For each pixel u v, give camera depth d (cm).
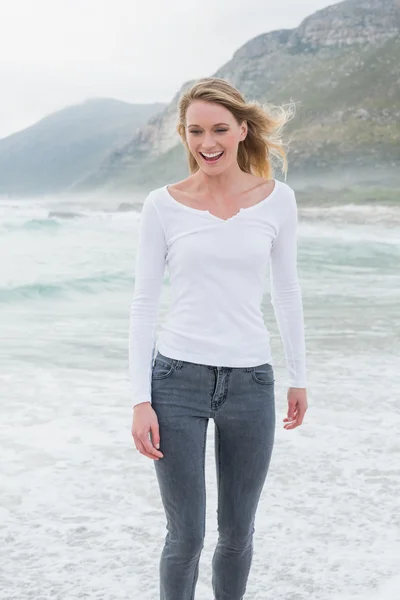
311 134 9388
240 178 239
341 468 408
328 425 480
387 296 1091
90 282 1209
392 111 9706
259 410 230
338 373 618
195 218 229
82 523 345
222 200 233
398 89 10125
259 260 231
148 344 231
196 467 226
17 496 373
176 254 229
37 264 1495
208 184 234
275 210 238
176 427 224
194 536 226
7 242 1942
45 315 928
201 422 228
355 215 3531
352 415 502
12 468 409
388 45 11406
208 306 227
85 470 408
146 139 12469
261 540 326
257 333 232
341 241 2177
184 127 249
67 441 454
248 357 228
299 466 410
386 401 536
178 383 226
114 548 322
